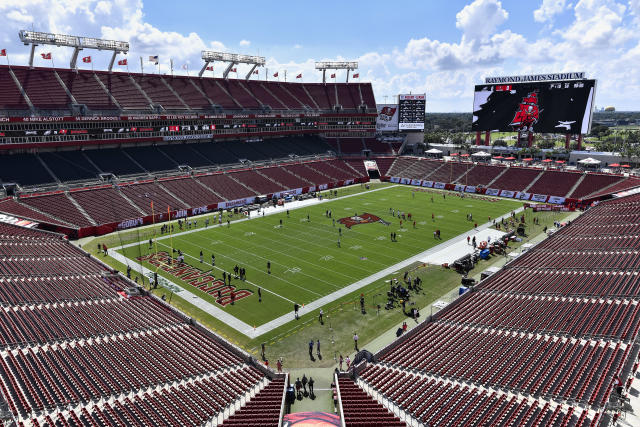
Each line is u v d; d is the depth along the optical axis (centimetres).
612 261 4328
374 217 7431
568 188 8569
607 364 2603
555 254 4944
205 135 9762
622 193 7575
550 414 2250
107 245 5912
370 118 12444
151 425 2283
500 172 9844
